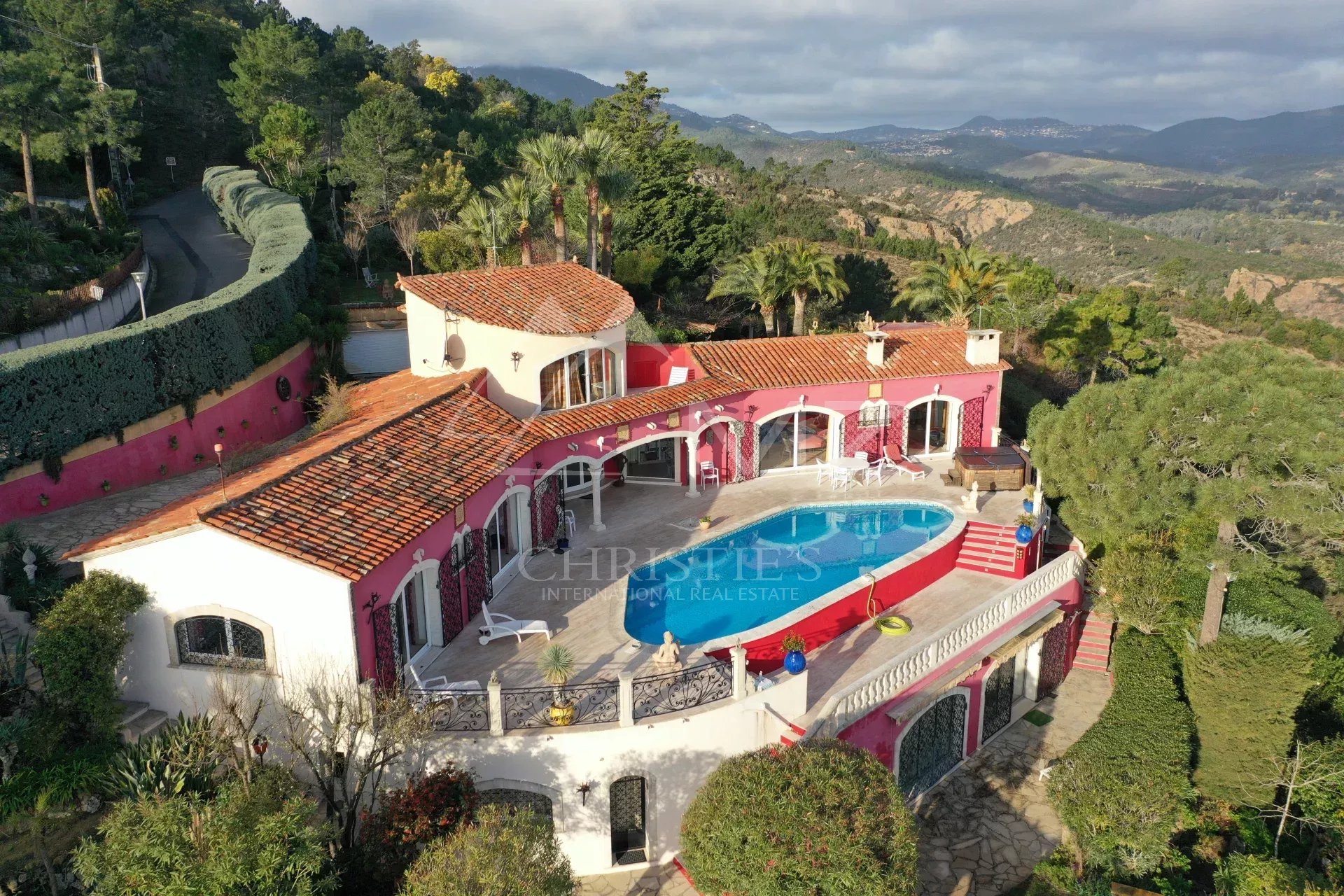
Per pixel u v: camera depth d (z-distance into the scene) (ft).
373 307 150.41
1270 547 78.64
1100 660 86.69
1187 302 429.79
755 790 45.98
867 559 83.20
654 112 219.82
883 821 45.62
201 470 93.15
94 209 165.78
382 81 311.68
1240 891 56.65
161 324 88.38
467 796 49.34
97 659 50.21
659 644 65.98
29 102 144.66
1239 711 65.16
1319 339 368.07
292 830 41.45
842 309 221.87
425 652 62.80
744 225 264.72
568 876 44.60
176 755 46.75
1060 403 159.74
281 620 51.88
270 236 147.23
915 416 112.78
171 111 281.13
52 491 77.92
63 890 44.98
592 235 136.67
